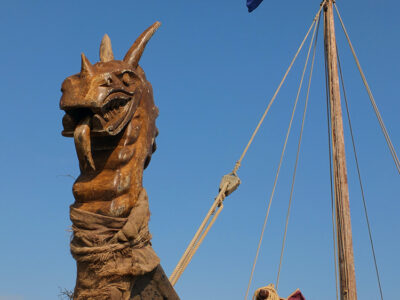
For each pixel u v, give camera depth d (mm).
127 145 6418
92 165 6145
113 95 6160
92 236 6031
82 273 6098
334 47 15930
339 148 14961
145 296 6496
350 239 14250
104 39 6848
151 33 6918
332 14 16281
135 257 6133
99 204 6203
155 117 6926
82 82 6090
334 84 15531
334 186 14789
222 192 11930
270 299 10930
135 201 6359
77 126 6117
